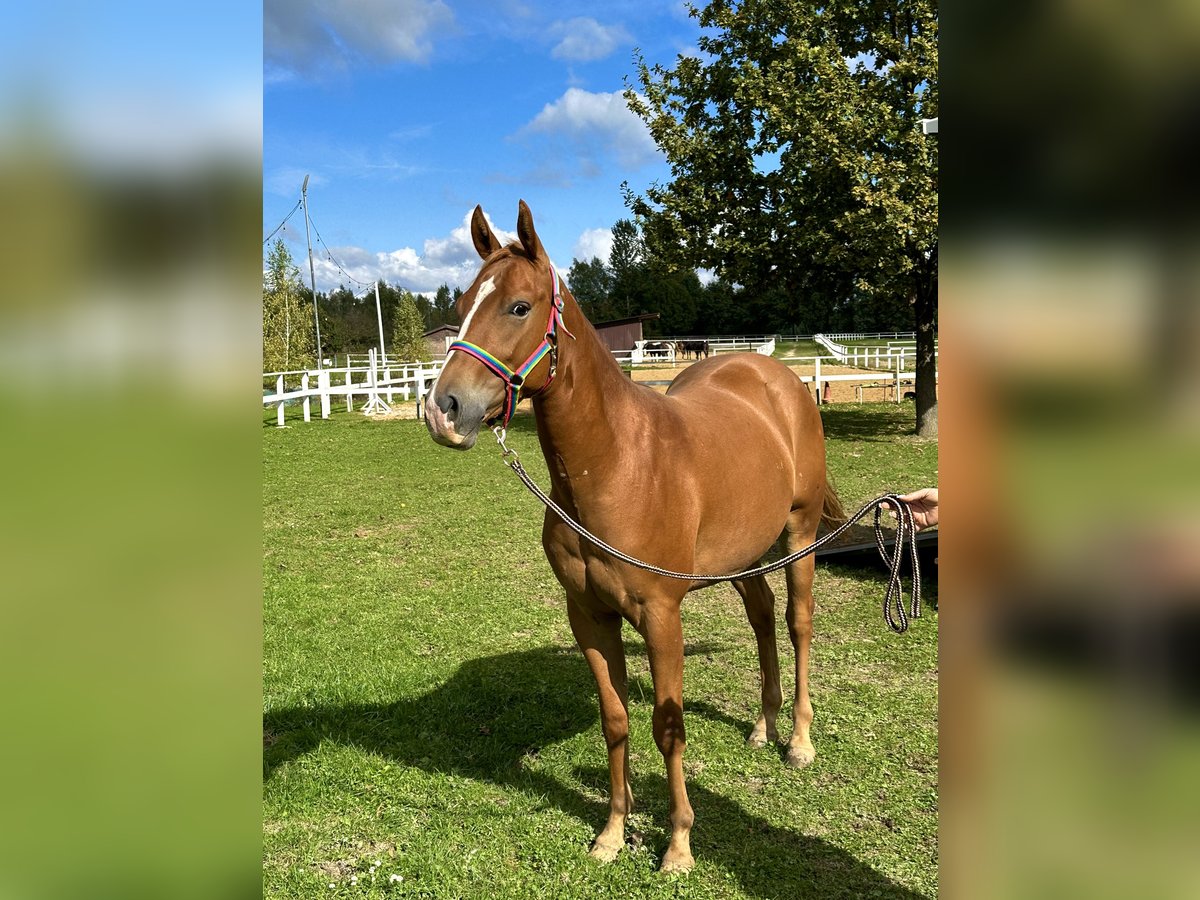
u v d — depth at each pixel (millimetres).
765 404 3426
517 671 4418
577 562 2609
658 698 2631
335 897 2637
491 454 12602
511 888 2660
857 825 2939
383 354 24219
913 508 2574
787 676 4242
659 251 14711
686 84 14195
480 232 2666
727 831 2928
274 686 4219
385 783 3299
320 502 9195
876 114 11508
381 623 5223
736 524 2932
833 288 13805
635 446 2543
